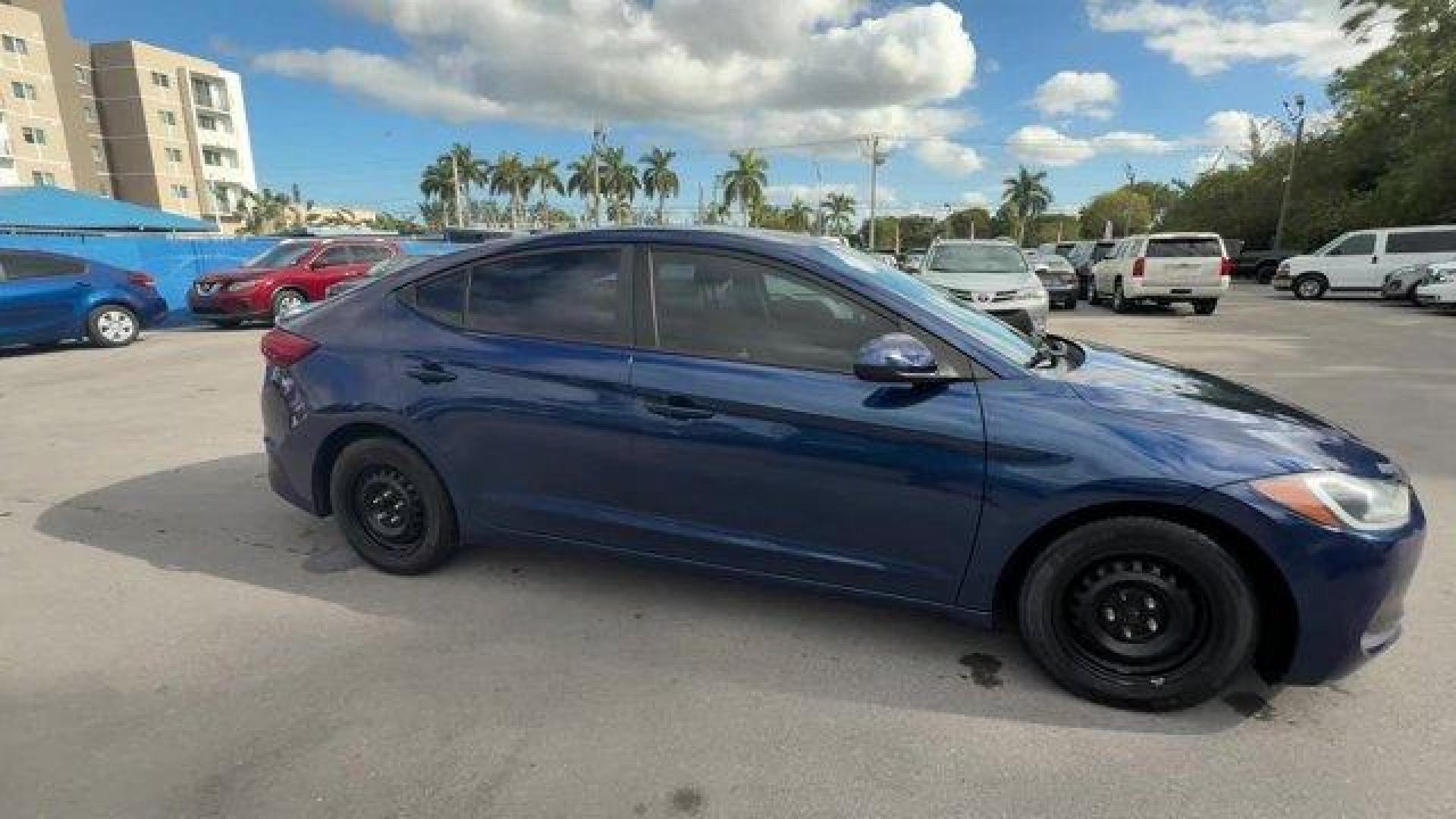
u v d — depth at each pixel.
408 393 3.64
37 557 4.13
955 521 2.91
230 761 2.57
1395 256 21.45
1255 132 48.66
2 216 23.98
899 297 3.11
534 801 2.40
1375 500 2.65
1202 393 3.11
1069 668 2.91
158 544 4.30
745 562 3.25
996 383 2.93
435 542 3.79
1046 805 2.40
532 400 3.42
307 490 3.99
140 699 2.91
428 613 3.54
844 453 2.98
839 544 3.09
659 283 3.35
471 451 3.59
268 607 3.59
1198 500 2.63
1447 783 2.48
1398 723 2.78
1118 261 19.16
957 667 3.13
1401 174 29.70
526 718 2.80
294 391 3.90
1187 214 48.81
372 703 2.88
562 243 3.54
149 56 68.44
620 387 3.27
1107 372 3.27
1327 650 2.67
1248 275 33.50
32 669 3.10
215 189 76.06
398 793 2.43
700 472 3.21
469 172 77.69
